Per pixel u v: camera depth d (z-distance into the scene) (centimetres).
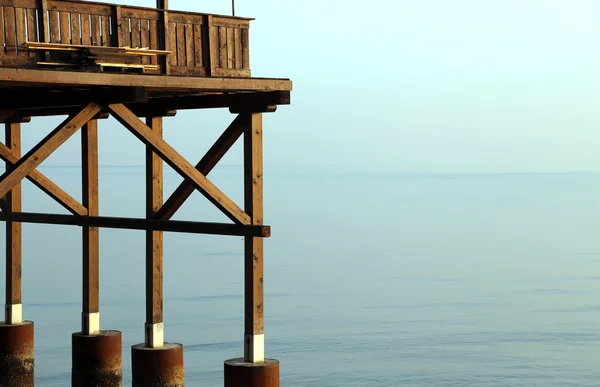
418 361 4519
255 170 2141
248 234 2070
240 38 2181
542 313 6066
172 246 10481
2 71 1706
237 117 2184
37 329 4778
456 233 12600
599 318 5888
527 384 4131
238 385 2036
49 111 2533
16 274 2691
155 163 2358
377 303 6400
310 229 13112
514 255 9838
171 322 5362
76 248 9494
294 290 7031
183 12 2072
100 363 2431
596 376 4300
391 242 11238
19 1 1836
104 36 1962
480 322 5691
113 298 6072
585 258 9544
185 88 2003
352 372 4241
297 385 3975
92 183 2489
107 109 2011
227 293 6575
